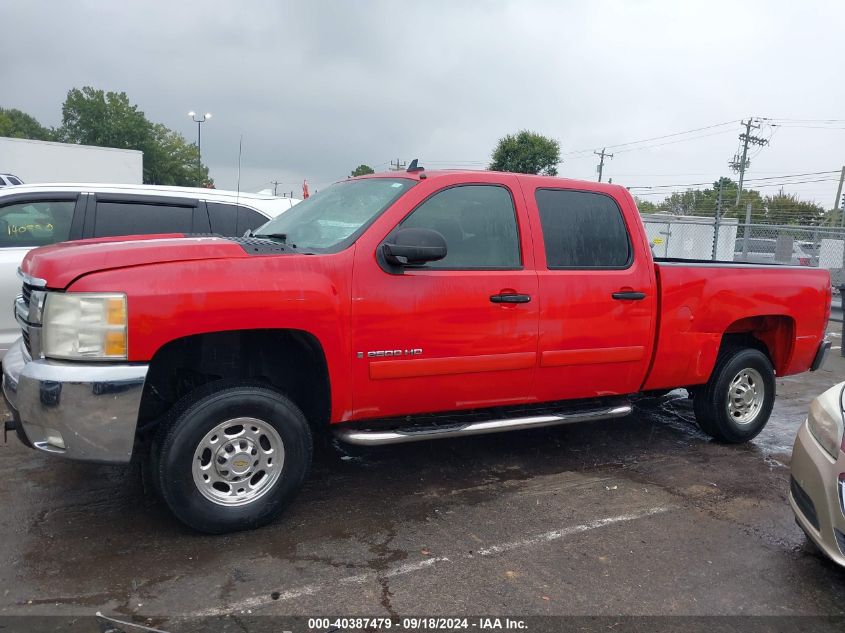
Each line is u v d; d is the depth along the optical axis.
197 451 3.43
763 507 4.27
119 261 3.27
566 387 4.52
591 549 3.61
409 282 3.85
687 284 4.86
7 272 5.45
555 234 4.45
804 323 5.51
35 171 26.06
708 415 5.36
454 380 4.06
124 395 3.19
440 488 4.38
